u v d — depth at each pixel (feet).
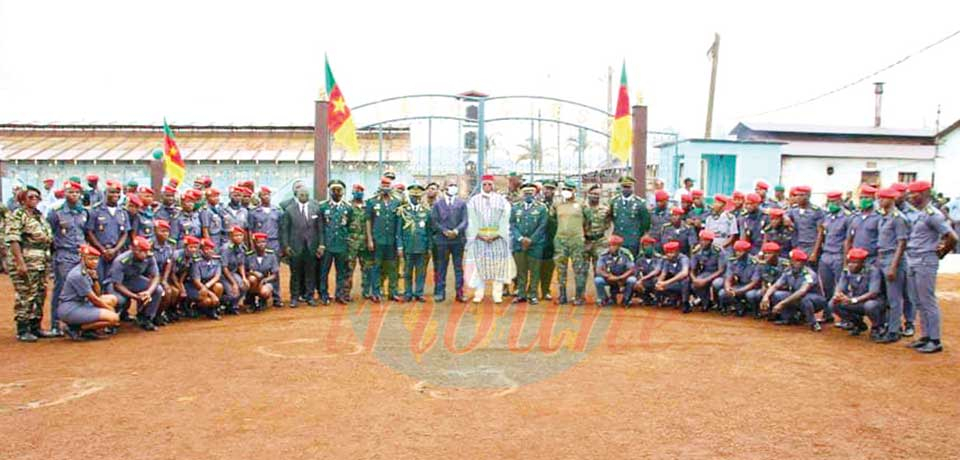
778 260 36.96
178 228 38.83
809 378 25.20
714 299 39.55
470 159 55.72
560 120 51.57
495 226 42.01
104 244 33.83
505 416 20.61
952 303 43.42
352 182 76.69
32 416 20.54
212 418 20.36
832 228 36.14
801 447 18.38
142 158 82.48
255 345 30.14
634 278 40.63
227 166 82.23
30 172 82.23
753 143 75.61
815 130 106.63
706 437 19.02
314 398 22.33
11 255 30.68
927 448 18.43
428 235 42.16
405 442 18.47
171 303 35.32
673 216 41.04
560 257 41.47
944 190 96.17
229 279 37.35
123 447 18.11
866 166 95.76
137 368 26.11
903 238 30.83
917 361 27.96
